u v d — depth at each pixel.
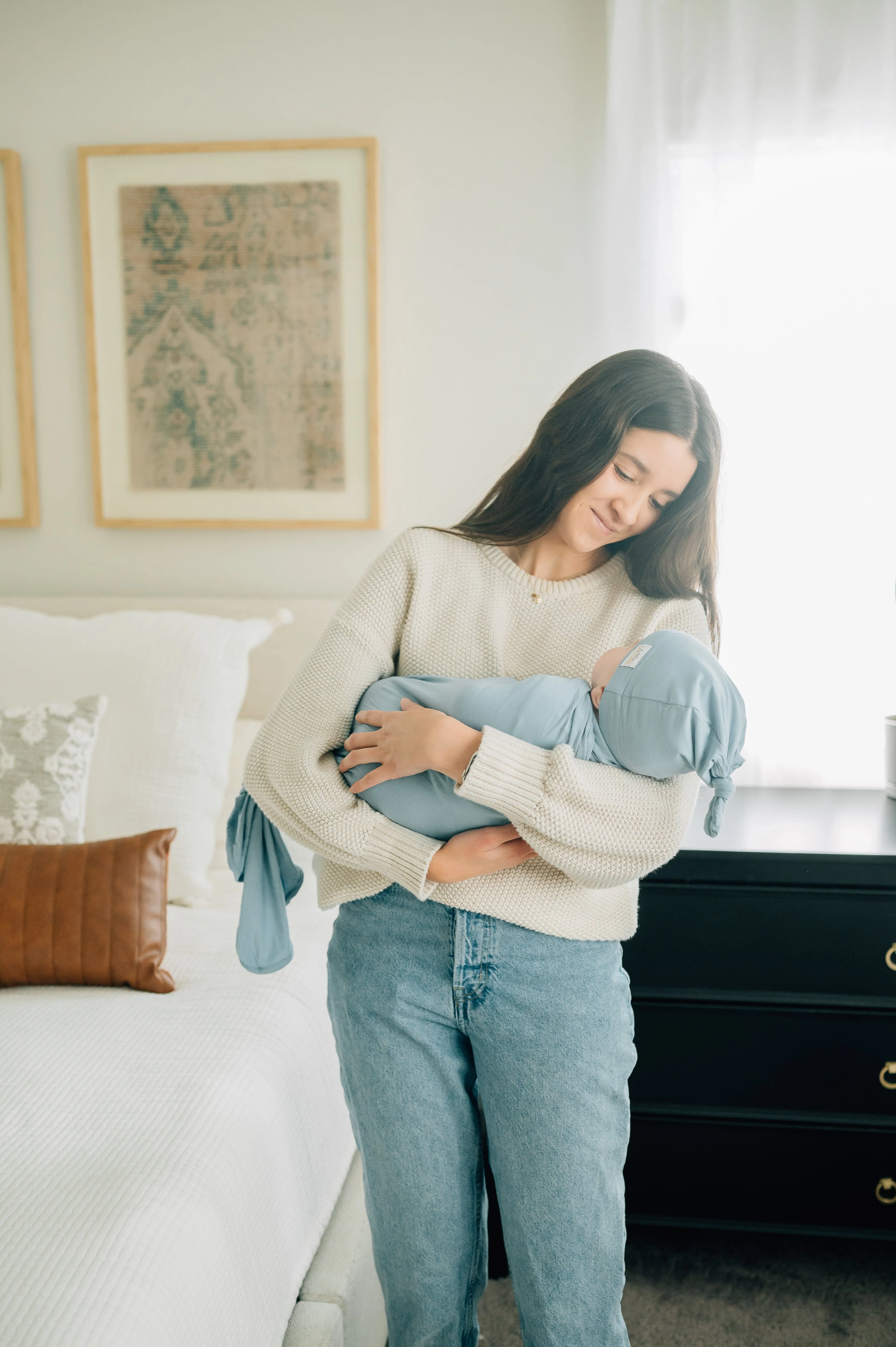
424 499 2.29
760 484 2.05
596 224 2.16
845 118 1.99
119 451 2.35
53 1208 0.95
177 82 2.25
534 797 0.91
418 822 1.00
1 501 2.41
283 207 2.24
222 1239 1.00
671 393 1.00
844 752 2.09
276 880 1.17
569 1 2.12
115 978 1.49
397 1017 1.01
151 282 2.29
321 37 2.20
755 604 2.08
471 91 2.17
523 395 2.23
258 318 2.28
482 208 2.20
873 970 1.63
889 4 1.96
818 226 2.01
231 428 2.32
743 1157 1.68
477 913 0.99
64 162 2.30
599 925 1.02
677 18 2.02
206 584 2.38
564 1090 0.98
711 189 2.03
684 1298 1.65
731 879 1.63
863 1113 1.65
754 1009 1.66
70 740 1.75
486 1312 1.62
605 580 1.10
